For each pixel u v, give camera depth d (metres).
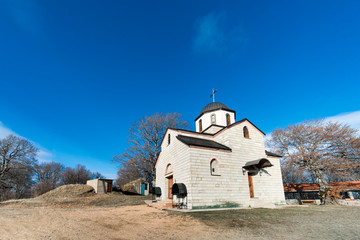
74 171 54.56
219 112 23.80
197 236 7.31
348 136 26.08
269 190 19.58
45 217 11.20
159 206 16.73
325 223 9.52
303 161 28.52
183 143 16.80
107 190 31.42
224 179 16.55
